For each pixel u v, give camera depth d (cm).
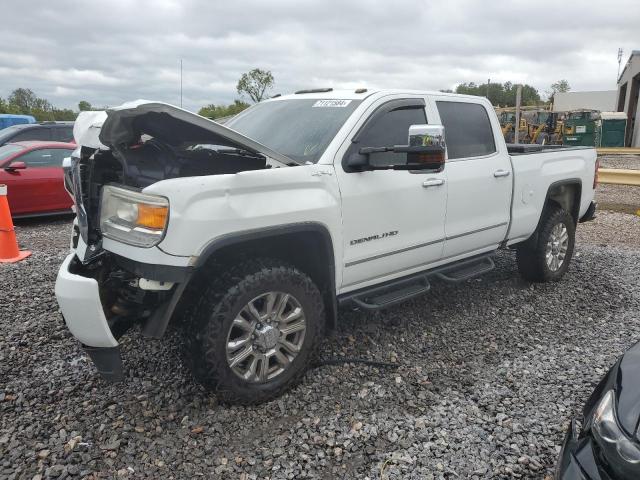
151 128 306
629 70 3362
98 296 281
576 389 359
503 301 530
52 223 943
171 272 290
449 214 443
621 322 481
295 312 339
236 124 461
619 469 201
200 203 294
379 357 403
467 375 379
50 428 307
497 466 281
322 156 360
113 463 279
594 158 628
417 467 279
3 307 483
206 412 324
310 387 355
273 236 332
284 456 286
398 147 343
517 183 509
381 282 414
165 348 405
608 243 787
